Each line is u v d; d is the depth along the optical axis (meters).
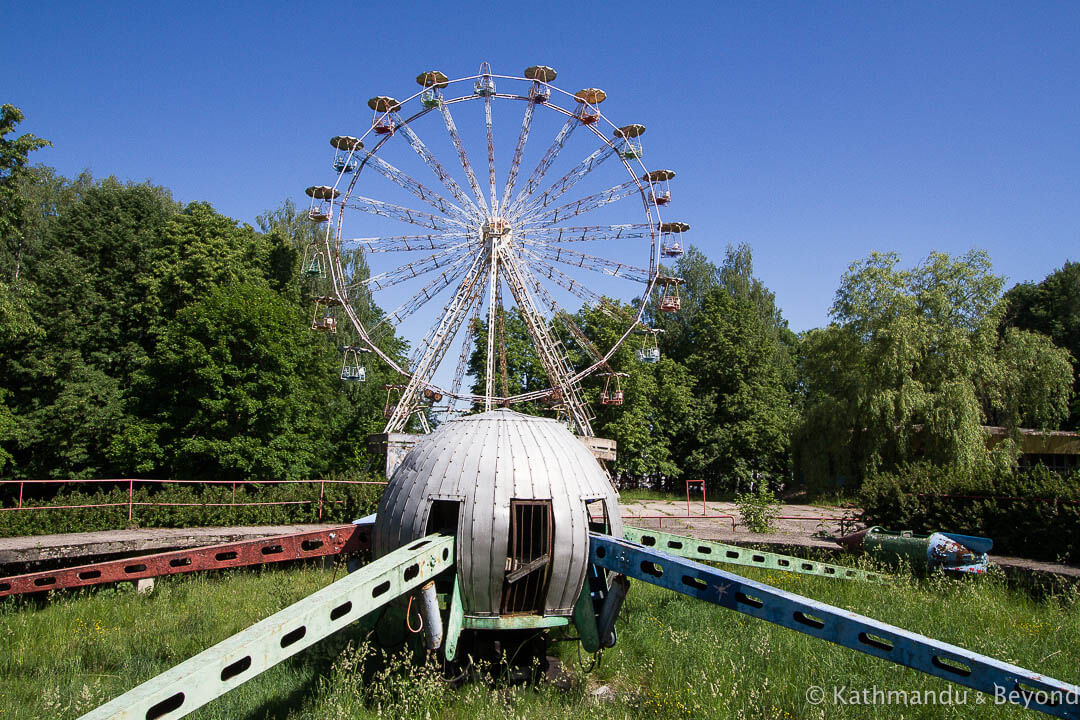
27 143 24.88
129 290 36.72
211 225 37.22
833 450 38.88
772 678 7.45
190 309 31.50
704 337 51.41
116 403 32.09
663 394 47.38
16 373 32.56
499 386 44.59
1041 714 6.42
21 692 7.54
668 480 49.94
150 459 30.31
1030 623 9.59
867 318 38.94
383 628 8.14
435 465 7.77
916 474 17.05
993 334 36.97
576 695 7.35
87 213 38.28
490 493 7.32
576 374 30.27
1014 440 37.12
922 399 35.47
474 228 31.94
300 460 31.91
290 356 32.81
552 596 7.41
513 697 7.15
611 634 7.48
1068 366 37.34
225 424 29.92
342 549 9.95
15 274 40.19
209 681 4.55
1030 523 13.80
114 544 14.05
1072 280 51.91
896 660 5.39
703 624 9.77
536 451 7.73
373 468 33.66
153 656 8.73
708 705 6.77
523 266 31.59
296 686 7.41
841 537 16.23
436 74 30.94
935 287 38.56
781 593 5.91
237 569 14.40
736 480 48.28
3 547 12.80
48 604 11.95
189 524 18.16
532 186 32.06
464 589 7.22
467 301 31.38
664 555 6.84
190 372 31.23
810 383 44.75
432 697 6.81
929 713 6.62
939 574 12.09
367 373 44.84
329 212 29.70
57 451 31.33
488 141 32.06
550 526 7.38
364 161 30.20
